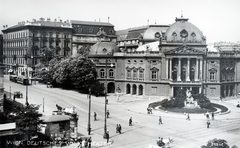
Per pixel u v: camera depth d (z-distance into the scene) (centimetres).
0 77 5866
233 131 6103
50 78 12269
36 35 17275
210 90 11281
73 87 12019
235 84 12112
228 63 11838
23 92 10431
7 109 6581
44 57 15700
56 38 17862
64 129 5206
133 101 10081
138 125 6581
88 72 11156
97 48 12756
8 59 19212
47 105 8362
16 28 18012
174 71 10938
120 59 12175
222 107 8900
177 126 6531
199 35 11094
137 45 15688
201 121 7069
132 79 11750
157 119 7231
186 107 8619
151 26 15300
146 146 5019
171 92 10606
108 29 19438
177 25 11112
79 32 18612
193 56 10775
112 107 8800
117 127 5916
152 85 11081
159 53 11038
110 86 12525
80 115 7475
